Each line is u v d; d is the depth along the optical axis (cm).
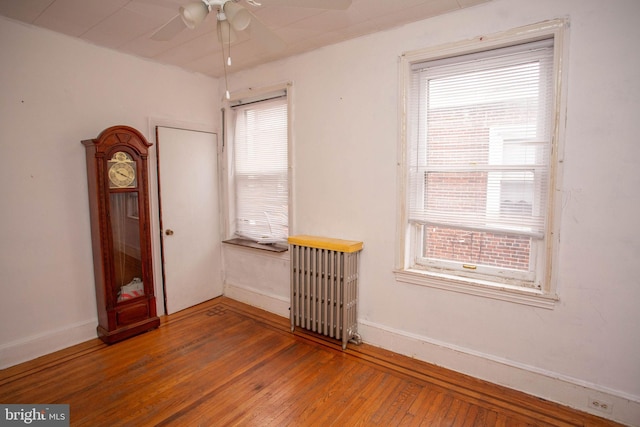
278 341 285
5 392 214
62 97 263
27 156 248
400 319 263
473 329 232
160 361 253
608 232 186
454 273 246
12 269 244
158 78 322
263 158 355
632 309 183
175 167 337
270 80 326
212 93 370
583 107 187
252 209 371
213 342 282
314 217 307
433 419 193
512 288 214
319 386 223
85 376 232
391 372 239
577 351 199
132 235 295
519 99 212
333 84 282
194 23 151
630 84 176
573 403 200
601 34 180
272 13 225
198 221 362
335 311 274
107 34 261
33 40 246
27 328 253
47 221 260
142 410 199
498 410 200
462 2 211
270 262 347
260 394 215
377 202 267
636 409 184
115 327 280
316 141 298
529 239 218
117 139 271
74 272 275
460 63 230
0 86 233
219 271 388
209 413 197
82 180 277
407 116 247
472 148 230
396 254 260
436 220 247
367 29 252
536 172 210
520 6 201
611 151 182
